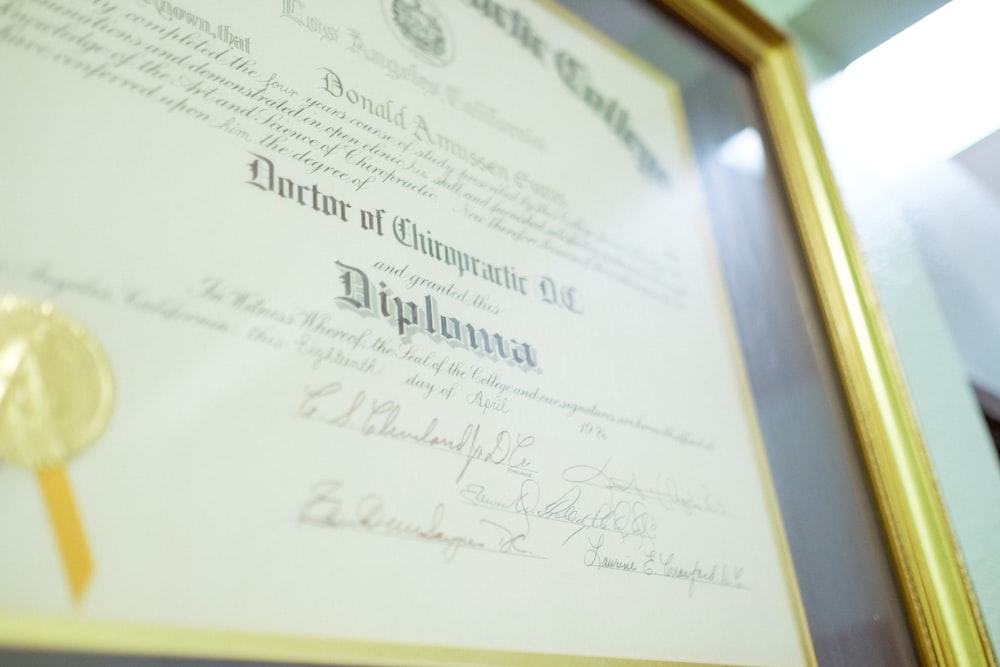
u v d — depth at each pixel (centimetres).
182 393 50
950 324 117
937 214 127
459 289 69
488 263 72
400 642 52
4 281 47
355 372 58
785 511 81
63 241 50
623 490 69
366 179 68
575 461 68
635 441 73
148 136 57
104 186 53
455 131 78
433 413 61
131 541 45
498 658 55
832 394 92
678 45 110
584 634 60
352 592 51
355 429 56
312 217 62
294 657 47
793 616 74
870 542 84
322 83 70
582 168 88
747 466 81
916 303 112
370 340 60
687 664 65
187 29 63
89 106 55
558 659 58
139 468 47
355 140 69
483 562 58
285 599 49
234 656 46
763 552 76
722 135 107
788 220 105
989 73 127
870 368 94
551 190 83
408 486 57
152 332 51
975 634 81
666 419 77
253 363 54
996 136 131
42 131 52
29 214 49
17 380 45
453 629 54
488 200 76
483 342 67
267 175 62
